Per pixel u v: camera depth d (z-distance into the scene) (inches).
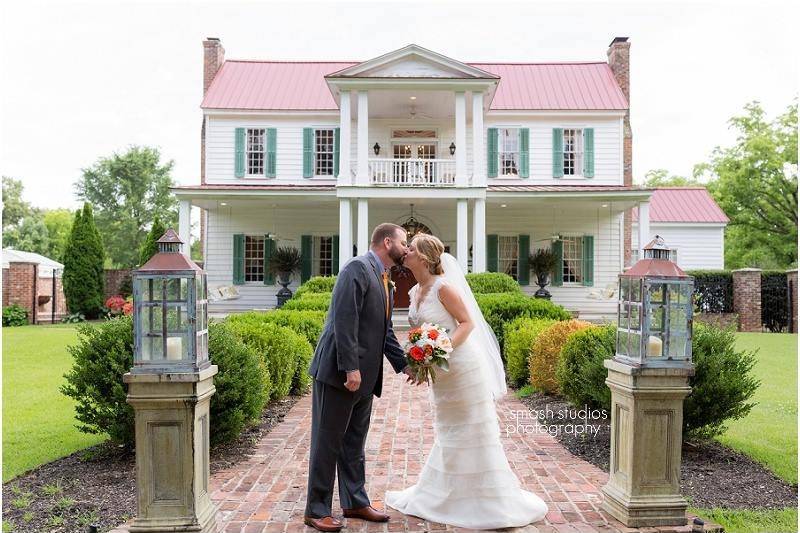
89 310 922.1
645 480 159.2
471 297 182.7
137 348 143.5
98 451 228.5
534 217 855.7
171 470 144.4
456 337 165.6
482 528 157.9
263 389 258.5
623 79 906.7
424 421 278.7
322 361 159.5
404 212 850.1
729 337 234.8
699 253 994.1
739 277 826.8
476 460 164.1
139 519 143.6
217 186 808.3
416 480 196.5
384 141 849.5
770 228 1374.3
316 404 161.0
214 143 855.1
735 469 213.6
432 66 711.1
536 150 860.0
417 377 162.9
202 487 151.6
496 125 858.8
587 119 860.0
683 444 240.5
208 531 149.1
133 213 1859.0
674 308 158.1
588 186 848.9
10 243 1888.5
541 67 956.0
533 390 345.4
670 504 157.8
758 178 1331.2
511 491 164.2
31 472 206.2
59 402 323.6
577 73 939.3
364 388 161.8
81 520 160.6
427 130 852.0
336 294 157.0
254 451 230.2
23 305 871.1
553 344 316.2
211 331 227.8
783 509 176.2
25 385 369.4
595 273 855.1
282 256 820.0
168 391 142.9
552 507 172.9
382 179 741.9
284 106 856.3
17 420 284.0
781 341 649.0
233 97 866.8
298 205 852.6
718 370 223.3
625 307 168.1
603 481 195.8
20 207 2012.8
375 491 187.3
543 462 216.7
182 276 144.1
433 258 173.5
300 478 197.5
